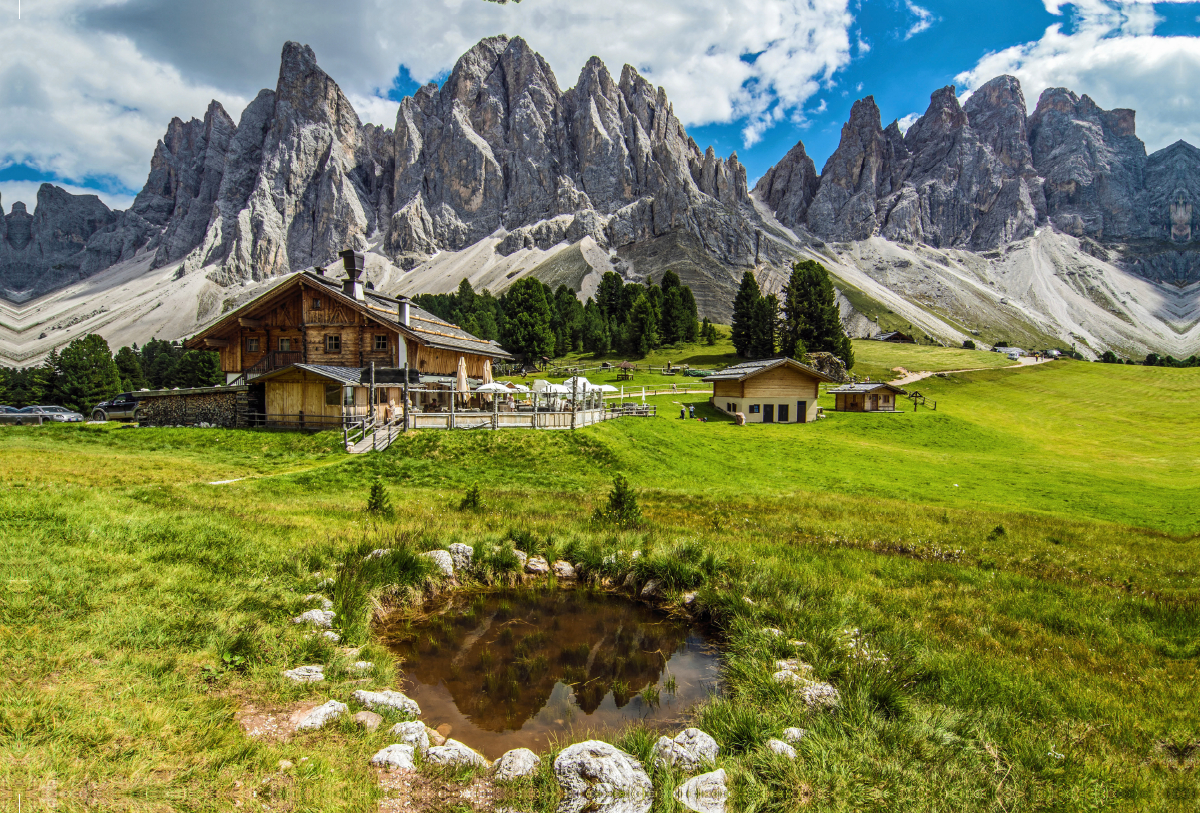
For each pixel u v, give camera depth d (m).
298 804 4.98
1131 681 8.38
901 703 7.45
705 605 11.18
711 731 6.98
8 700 5.61
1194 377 96.19
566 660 9.41
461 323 123.25
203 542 11.40
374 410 32.06
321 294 41.31
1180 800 5.79
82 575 8.80
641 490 25.47
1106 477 37.66
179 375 105.38
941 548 16.30
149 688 6.30
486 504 19.25
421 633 10.25
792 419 62.31
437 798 5.43
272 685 7.00
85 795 4.64
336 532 13.33
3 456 21.02
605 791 5.55
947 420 62.75
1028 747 6.59
